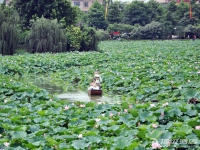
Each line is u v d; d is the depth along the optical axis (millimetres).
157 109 12219
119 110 13180
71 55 36438
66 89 21797
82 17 97750
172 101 15422
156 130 9523
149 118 11094
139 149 8617
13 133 9898
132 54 38781
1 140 9555
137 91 18578
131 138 9711
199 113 11742
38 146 9172
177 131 9398
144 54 39281
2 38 38844
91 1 127188
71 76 25859
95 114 12469
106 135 10516
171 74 22234
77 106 14039
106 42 76438
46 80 25609
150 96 17531
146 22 98688
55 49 41500
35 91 16766
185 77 21047
